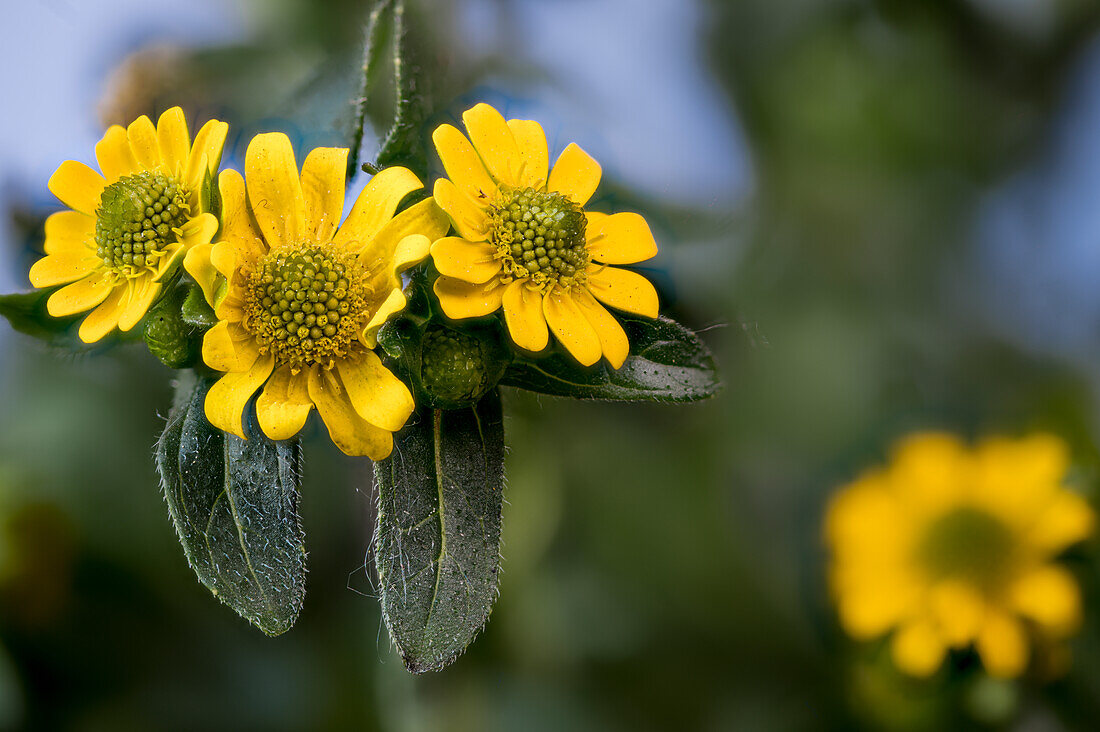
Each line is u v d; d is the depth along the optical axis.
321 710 0.36
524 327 0.30
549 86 0.36
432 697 0.36
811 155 0.41
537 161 0.31
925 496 0.38
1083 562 0.37
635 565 0.38
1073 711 0.36
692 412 0.38
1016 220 0.42
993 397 0.40
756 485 0.39
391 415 0.30
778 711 0.38
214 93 0.36
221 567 0.30
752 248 0.38
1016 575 0.37
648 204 0.33
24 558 0.36
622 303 0.31
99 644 0.37
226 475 0.30
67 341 0.31
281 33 0.36
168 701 0.36
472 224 0.30
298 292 0.30
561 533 0.37
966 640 0.36
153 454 0.31
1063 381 0.40
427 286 0.30
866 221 0.41
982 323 0.41
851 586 0.37
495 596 0.30
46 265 0.31
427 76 0.32
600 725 0.37
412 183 0.30
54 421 0.37
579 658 0.37
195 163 0.31
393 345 0.30
